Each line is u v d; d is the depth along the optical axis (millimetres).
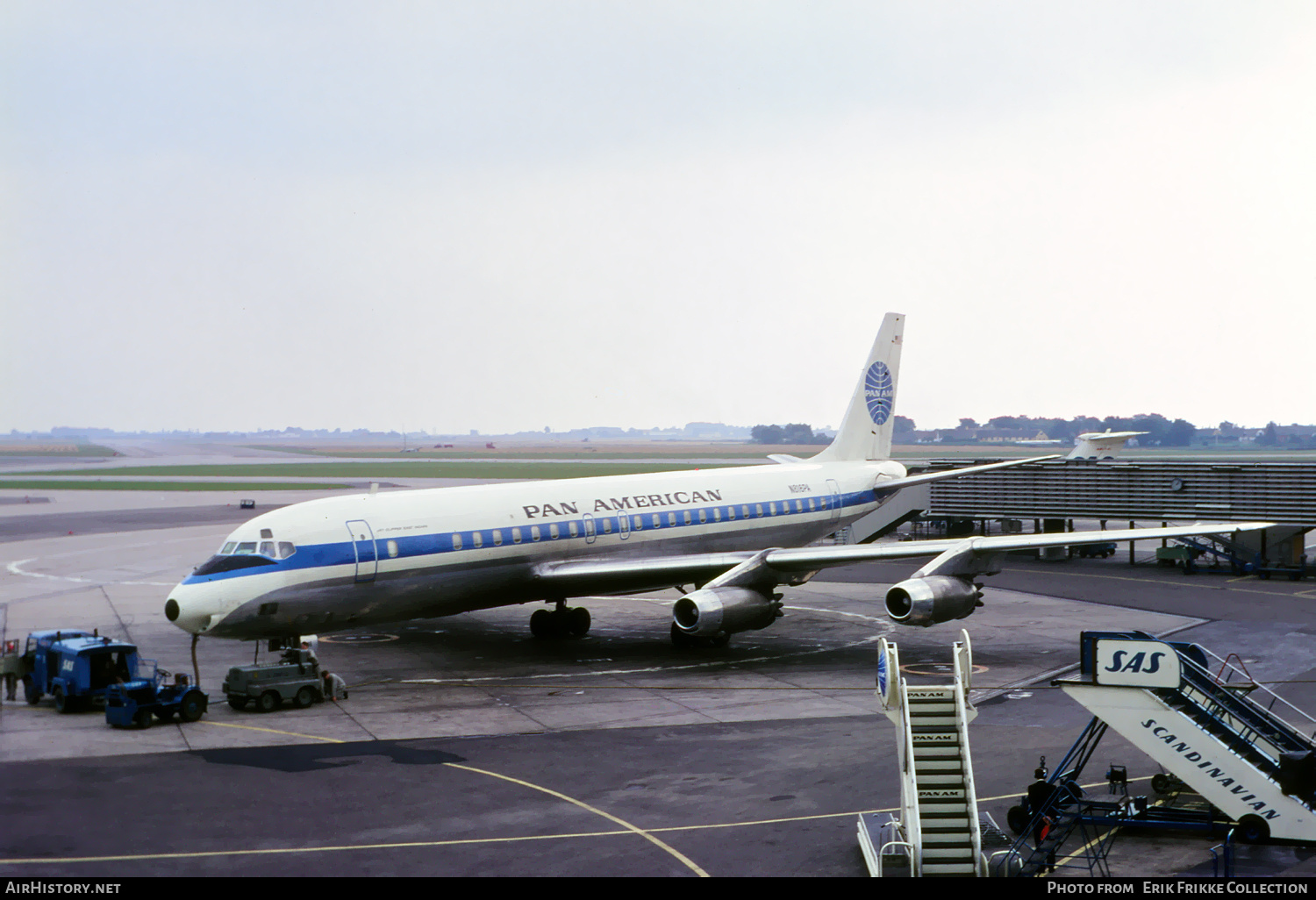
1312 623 43781
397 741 27016
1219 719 21344
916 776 19219
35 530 83750
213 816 21250
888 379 54531
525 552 38125
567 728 28422
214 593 30594
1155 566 63688
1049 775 23641
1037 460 49250
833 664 37125
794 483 49062
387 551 34125
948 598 33969
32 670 31578
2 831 20359
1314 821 19234
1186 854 19344
